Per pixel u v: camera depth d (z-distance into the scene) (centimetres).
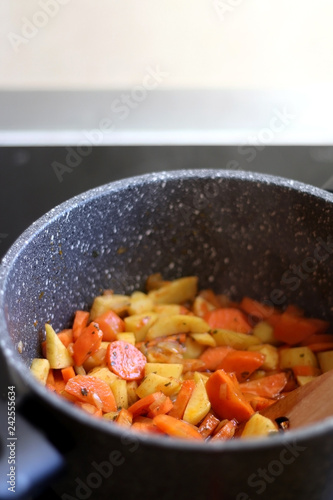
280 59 68
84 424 41
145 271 60
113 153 69
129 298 59
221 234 59
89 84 69
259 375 56
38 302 53
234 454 40
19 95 69
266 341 59
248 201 57
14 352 44
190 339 57
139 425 49
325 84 70
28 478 42
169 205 57
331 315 57
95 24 65
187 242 59
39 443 43
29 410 43
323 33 67
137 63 68
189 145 70
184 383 51
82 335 54
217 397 51
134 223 57
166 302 60
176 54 67
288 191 55
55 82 68
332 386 49
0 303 46
